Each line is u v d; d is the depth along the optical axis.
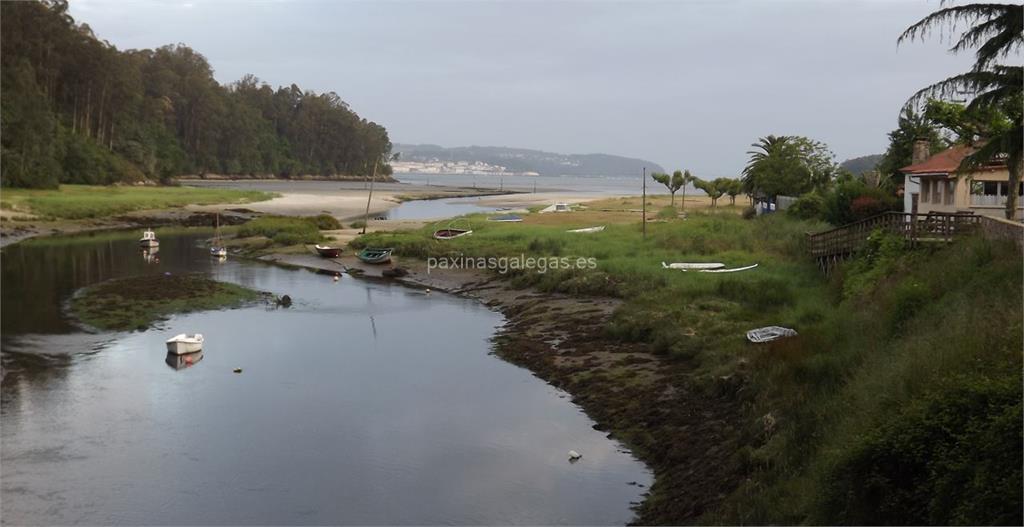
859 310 23.91
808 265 37.34
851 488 11.85
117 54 145.62
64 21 130.38
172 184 151.88
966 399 11.55
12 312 35.12
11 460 18.92
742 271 37.34
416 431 20.84
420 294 42.31
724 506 14.73
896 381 14.66
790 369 19.80
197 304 37.78
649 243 49.38
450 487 17.42
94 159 122.38
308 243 61.69
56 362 27.30
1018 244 20.58
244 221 88.44
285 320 35.06
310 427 21.23
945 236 26.86
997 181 35.62
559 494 16.97
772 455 15.90
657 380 23.20
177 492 17.30
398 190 178.75
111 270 49.12
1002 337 13.78
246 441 20.23
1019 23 20.19
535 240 51.44
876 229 29.53
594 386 23.69
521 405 22.84
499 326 33.66
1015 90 21.69
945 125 40.97
